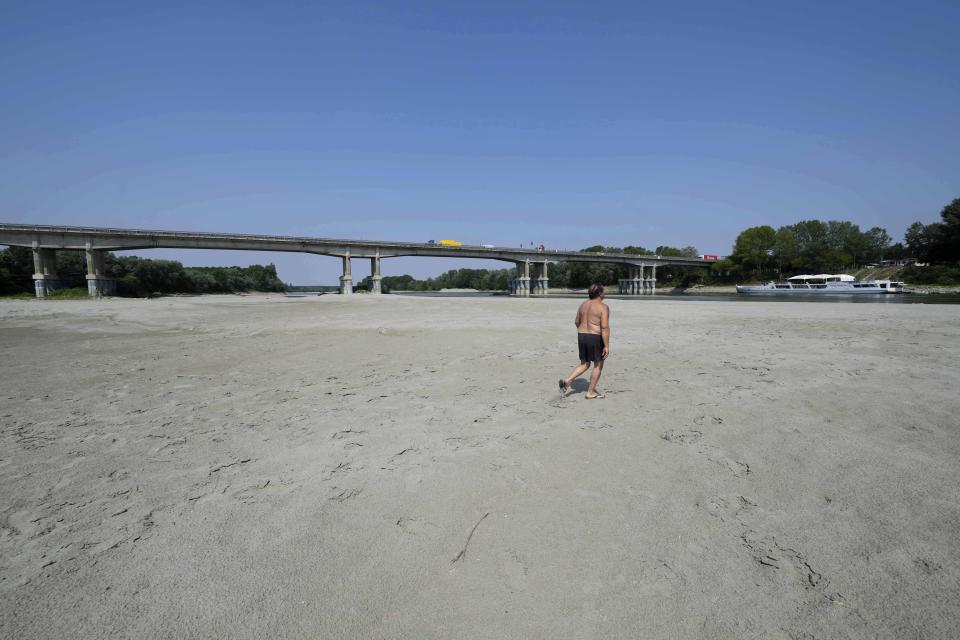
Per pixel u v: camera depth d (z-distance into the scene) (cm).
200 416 644
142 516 369
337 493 405
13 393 794
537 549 320
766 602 266
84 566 305
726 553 311
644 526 346
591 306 696
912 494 380
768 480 415
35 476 448
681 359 1020
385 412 646
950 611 253
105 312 2959
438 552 318
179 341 1503
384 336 1539
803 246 11888
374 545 327
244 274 16500
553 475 435
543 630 249
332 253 9069
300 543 330
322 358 1125
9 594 278
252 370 988
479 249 10919
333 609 265
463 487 412
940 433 519
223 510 378
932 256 8831
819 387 738
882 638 237
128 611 264
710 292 12050
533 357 1087
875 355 1022
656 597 272
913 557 299
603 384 799
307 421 612
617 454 482
